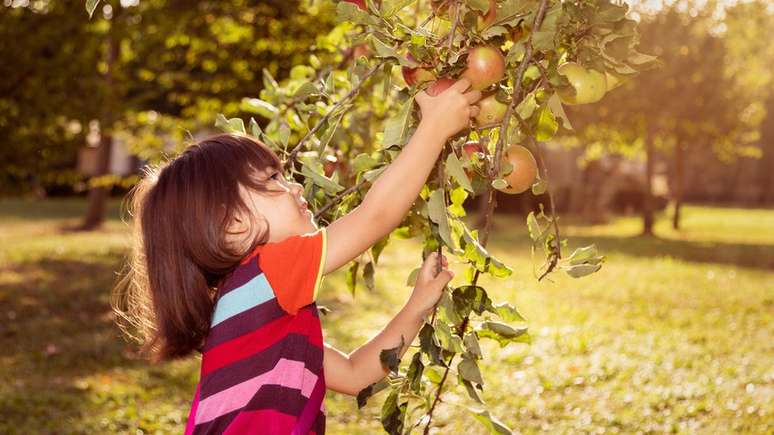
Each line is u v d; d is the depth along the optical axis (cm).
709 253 1869
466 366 174
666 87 2214
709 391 633
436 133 159
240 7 1117
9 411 557
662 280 1352
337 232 157
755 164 4806
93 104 959
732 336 877
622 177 3522
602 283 1302
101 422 541
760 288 1266
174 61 1334
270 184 164
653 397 616
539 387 652
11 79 903
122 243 1664
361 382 183
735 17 2277
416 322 181
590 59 166
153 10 1070
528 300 1122
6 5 938
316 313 164
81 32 961
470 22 164
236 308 156
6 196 972
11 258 1410
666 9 2233
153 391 630
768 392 630
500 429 172
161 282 162
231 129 201
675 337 866
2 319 890
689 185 4934
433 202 162
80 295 1054
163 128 1445
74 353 738
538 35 161
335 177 202
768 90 2597
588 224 2856
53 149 958
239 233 160
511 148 174
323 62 301
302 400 156
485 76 163
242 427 151
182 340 165
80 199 3141
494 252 1727
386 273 1394
